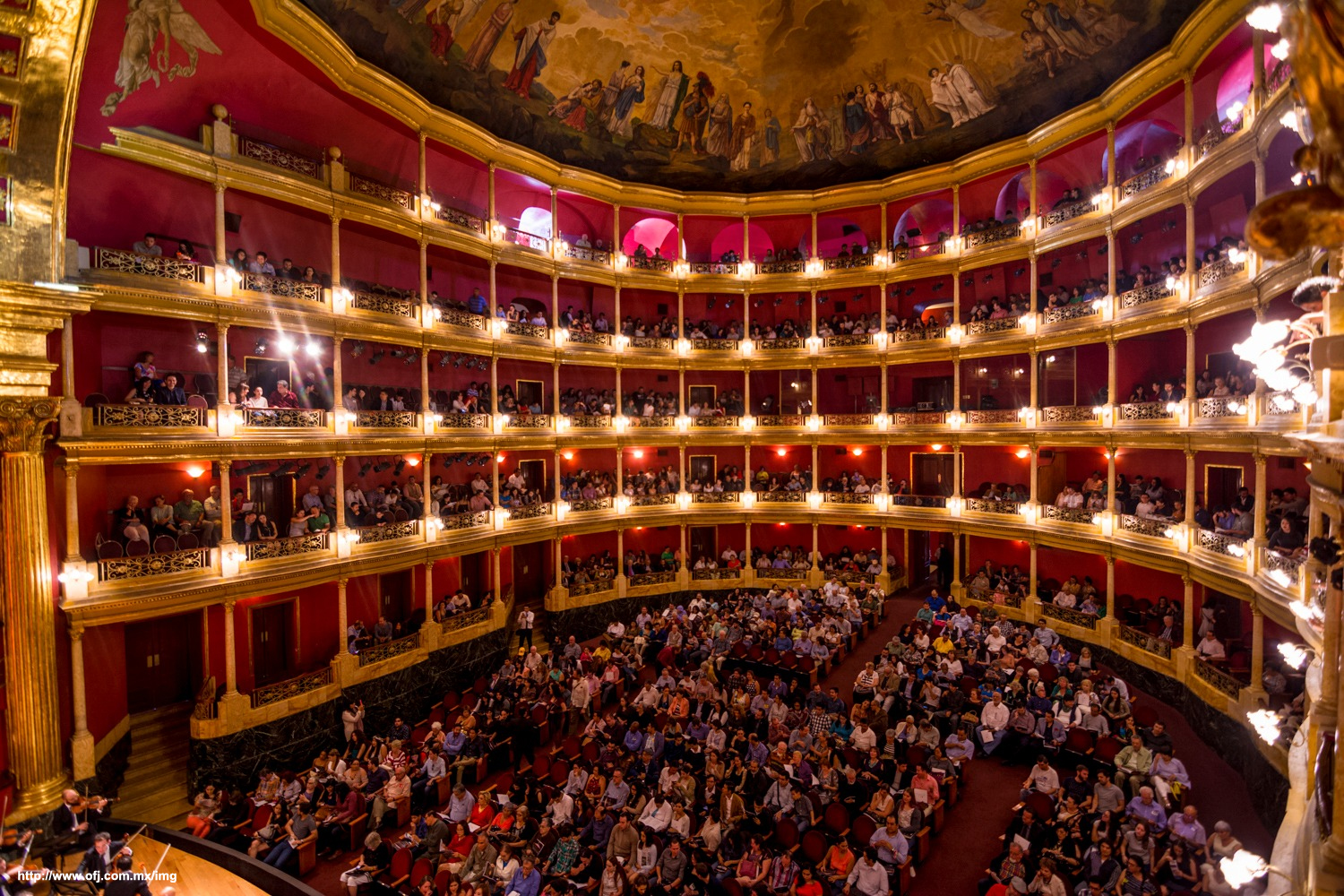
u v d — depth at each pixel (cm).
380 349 2314
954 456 2750
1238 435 1678
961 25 2320
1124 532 2128
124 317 1702
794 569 3000
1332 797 548
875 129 2688
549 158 2614
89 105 1538
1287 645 964
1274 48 502
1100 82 2145
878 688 1859
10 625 1358
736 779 1520
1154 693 1947
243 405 1778
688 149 2836
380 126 2183
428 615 2173
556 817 1441
